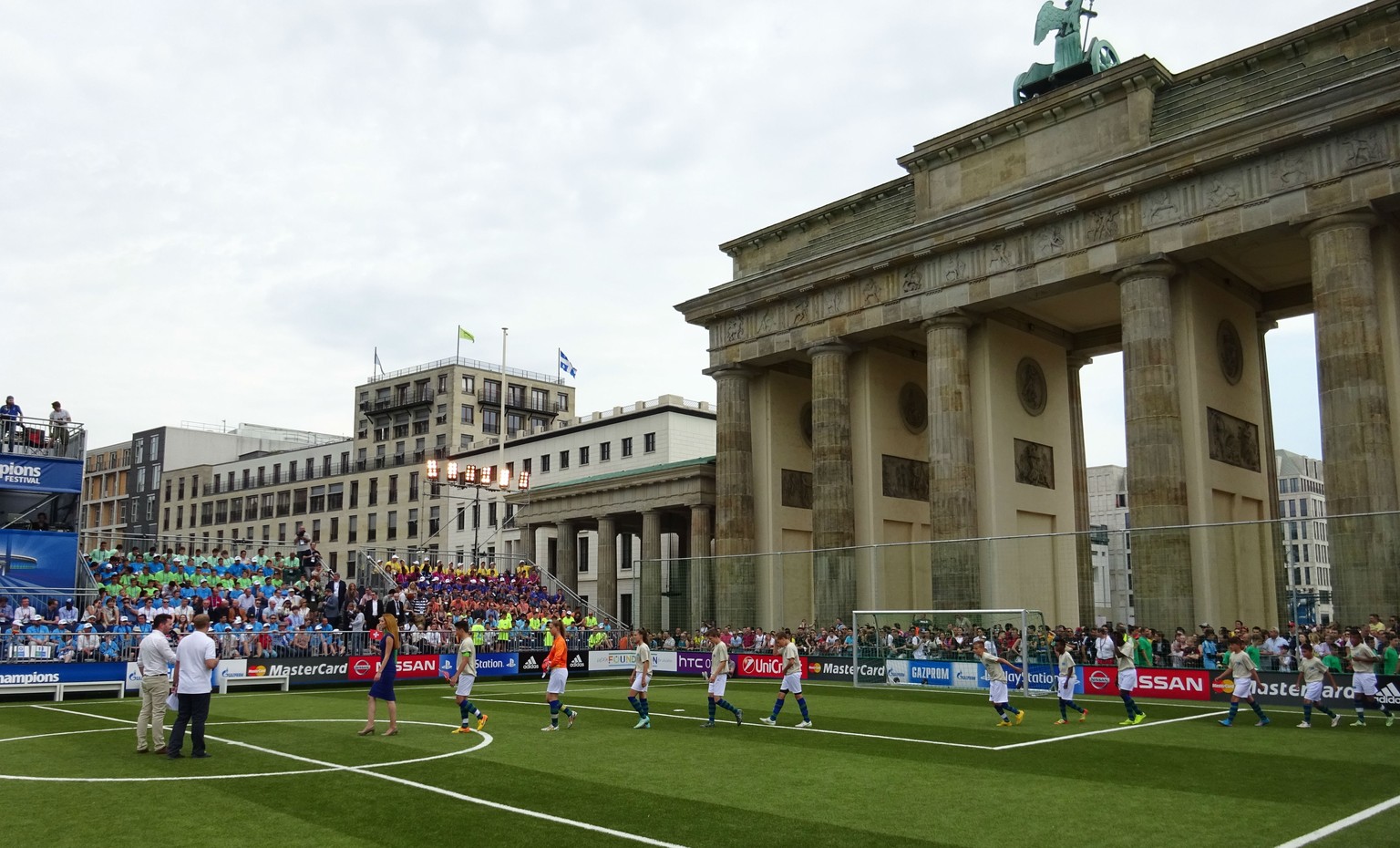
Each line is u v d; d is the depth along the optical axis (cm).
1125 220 4706
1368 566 3634
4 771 1812
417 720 2742
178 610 4294
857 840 1324
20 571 4506
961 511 5206
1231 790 1705
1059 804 1571
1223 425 4872
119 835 1313
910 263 5541
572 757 2062
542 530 10681
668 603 5725
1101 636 3769
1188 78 4712
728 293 6375
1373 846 1280
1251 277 5159
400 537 12550
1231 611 4141
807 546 6619
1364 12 4188
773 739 2416
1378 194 3978
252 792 1611
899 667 4378
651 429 9812
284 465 14100
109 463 16512
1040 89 5497
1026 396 5738
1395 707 2988
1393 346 4106
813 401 5953
